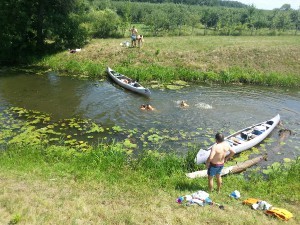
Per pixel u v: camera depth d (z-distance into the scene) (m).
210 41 39.47
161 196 10.85
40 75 29.70
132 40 34.66
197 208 9.99
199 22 53.59
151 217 9.31
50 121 19.03
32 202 9.78
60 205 9.70
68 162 13.84
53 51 35.41
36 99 22.97
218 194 11.21
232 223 9.17
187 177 12.83
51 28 34.84
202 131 18.34
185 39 40.97
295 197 11.49
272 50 34.69
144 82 28.38
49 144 16.09
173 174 13.16
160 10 58.31
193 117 20.36
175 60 32.28
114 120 19.48
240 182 12.65
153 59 32.28
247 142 16.45
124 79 27.19
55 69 31.70
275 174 13.48
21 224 8.55
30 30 35.44
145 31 48.53
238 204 10.52
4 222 8.59
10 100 22.56
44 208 9.48
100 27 43.16
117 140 16.89
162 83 28.36
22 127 17.89
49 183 11.34
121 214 9.37
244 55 33.62
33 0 34.62
